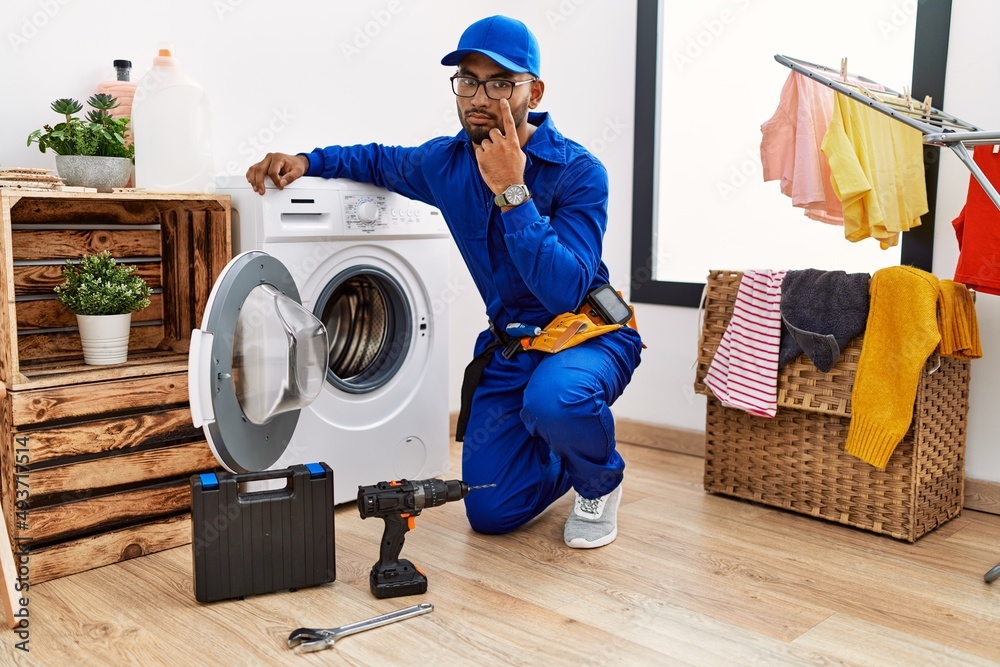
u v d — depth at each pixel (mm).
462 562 1835
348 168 2084
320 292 2072
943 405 2068
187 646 1446
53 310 1993
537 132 1887
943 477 2113
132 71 2135
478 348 2131
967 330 1983
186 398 1921
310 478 1674
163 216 2139
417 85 2830
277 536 1652
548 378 1845
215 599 1617
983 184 1656
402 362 2281
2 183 1639
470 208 1928
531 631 1510
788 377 2146
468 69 1794
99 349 1854
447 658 1411
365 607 1605
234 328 1661
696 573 1788
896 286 1949
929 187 2252
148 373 1857
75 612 1576
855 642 1483
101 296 1827
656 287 2857
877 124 2133
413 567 1687
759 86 2793
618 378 1948
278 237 1944
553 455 2100
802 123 2182
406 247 2242
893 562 1873
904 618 1584
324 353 1866
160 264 2170
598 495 1945
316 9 2516
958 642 1491
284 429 1869
